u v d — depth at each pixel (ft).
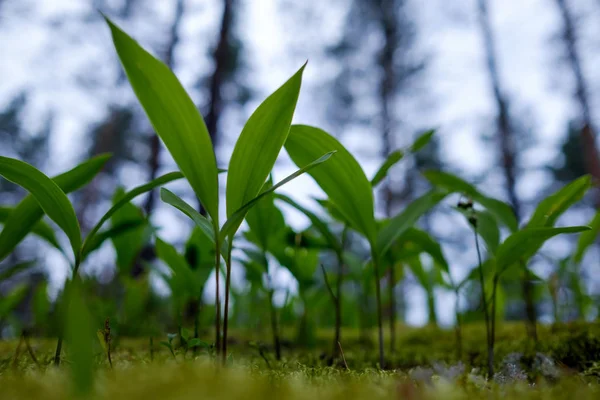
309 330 2.06
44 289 2.23
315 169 1.30
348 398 0.85
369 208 1.33
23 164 1.03
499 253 1.25
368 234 1.37
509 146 8.39
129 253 1.88
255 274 1.80
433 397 0.86
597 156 7.44
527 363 1.44
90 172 1.26
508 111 8.63
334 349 1.54
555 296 1.83
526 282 1.63
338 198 1.34
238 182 1.05
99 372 0.90
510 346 1.63
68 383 0.82
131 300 2.24
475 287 2.05
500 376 1.22
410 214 1.42
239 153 1.04
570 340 1.53
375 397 0.87
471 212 1.34
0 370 1.18
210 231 1.05
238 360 1.36
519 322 2.65
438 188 1.53
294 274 1.73
